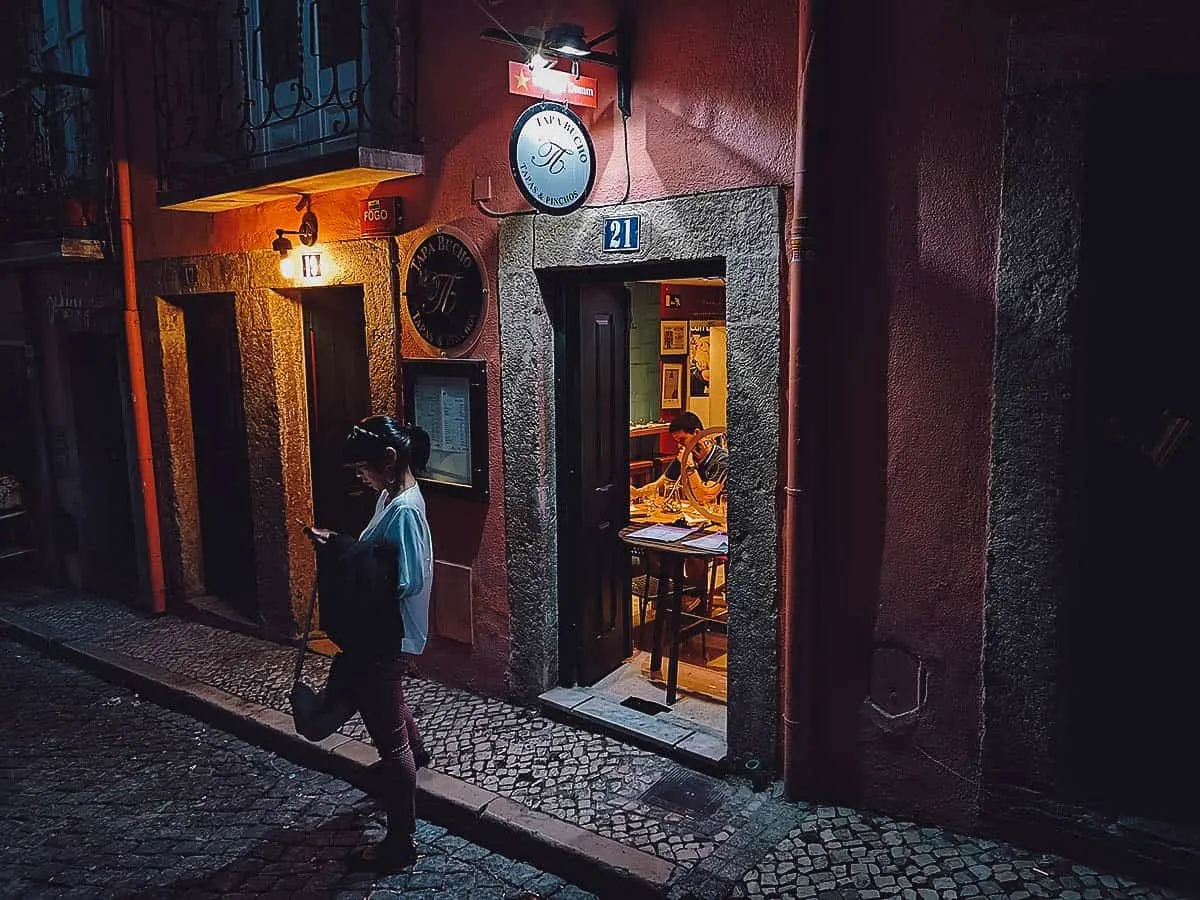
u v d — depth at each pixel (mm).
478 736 4875
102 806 4691
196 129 6453
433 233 5258
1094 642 3500
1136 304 3311
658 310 8375
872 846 3725
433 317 5332
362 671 3846
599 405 5160
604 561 5312
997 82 3363
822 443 3873
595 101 4453
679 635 5004
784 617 4109
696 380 8961
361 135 5137
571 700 5066
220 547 7520
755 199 3953
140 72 7020
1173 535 3359
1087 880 3408
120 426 8141
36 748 5418
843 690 3982
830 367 3838
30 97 7625
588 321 5012
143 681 6172
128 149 7195
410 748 4109
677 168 4227
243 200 6066
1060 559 3398
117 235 7285
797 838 3807
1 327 8883
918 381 3658
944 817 3807
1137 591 3434
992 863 3549
